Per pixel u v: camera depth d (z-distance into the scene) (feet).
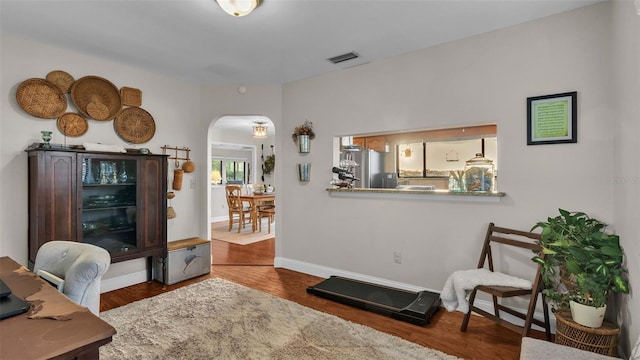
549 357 4.29
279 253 13.03
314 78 12.00
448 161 17.95
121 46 9.29
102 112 10.19
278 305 9.09
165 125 11.96
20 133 8.72
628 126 5.76
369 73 10.64
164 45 9.23
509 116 8.14
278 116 12.96
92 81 10.05
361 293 9.59
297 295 10.00
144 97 11.34
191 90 12.84
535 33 7.77
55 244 5.37
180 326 7.76
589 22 7.13
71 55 9.61
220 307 8.92
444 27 8.20
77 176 8.97
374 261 10.59
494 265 8.44
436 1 6.96
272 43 9.11
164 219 10.89
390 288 9.97
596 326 5.77
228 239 18.65
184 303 9.18
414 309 8.23
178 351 6.66
